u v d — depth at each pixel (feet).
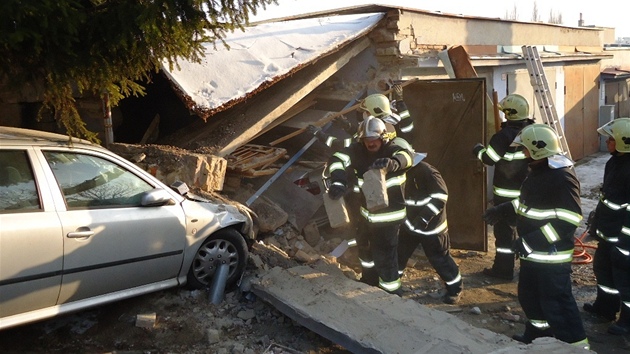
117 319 16.61
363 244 19.93
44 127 24.21
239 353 15.51
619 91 64.08
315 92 30.17
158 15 16.11
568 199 15.60
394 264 18.65
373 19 29.55
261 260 20.54
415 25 30.83
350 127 24.95
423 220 19.31
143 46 17.47
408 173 20.03
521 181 22.25
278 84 27.25
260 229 23.02
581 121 53.11
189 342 15.99
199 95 23.81
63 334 15.99
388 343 14.62
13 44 14.94
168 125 28.84
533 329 16.76
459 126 25.46
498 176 22.65
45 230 14.15
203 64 26.02
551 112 37.17
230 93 24.04
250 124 25.08
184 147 24.12
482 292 21.53
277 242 23.31
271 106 25.82
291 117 28.12
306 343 16.39
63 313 14.87
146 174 17.06
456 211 25.90
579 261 24.82
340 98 29.63
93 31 16.60
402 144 18.48
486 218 18.17
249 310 17.57
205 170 21.12
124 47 16.79
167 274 17.11
